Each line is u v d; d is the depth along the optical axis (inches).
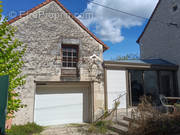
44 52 323.0
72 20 358.6
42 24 331.0
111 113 330.3
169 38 488.1
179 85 441.1
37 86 323.9
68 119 343.9
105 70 362.3
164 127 216.5
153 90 442.9
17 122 284.4
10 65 164.6
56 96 341.4
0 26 168.1
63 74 332.5
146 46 583.2
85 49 358.3
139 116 235.1
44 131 281.6
